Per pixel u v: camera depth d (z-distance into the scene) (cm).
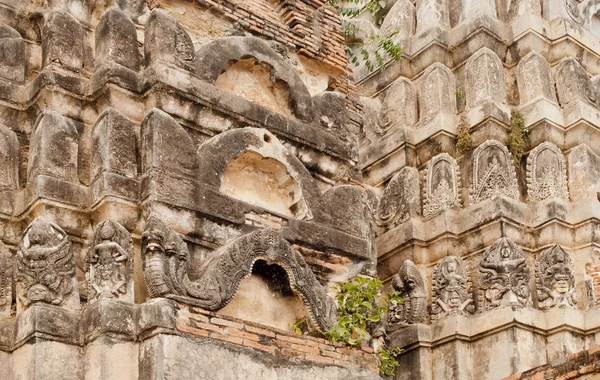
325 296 1498
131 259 1357
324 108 1669
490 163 1981
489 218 1925
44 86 1466
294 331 1488
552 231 1930
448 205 2003
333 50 1805
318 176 1639
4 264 1365
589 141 2033
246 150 1511
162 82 1470
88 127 1483
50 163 1416
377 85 2219
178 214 1409
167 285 1330
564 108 2058
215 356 1329
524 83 2081
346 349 1488
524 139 2042
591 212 1931
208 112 1513
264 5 1759
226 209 1455
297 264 1476
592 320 1852
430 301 1948
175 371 1286
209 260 1409
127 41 1509
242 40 1605
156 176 1403
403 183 2069
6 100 1494
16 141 1470
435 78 2119
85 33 1553
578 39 2131
